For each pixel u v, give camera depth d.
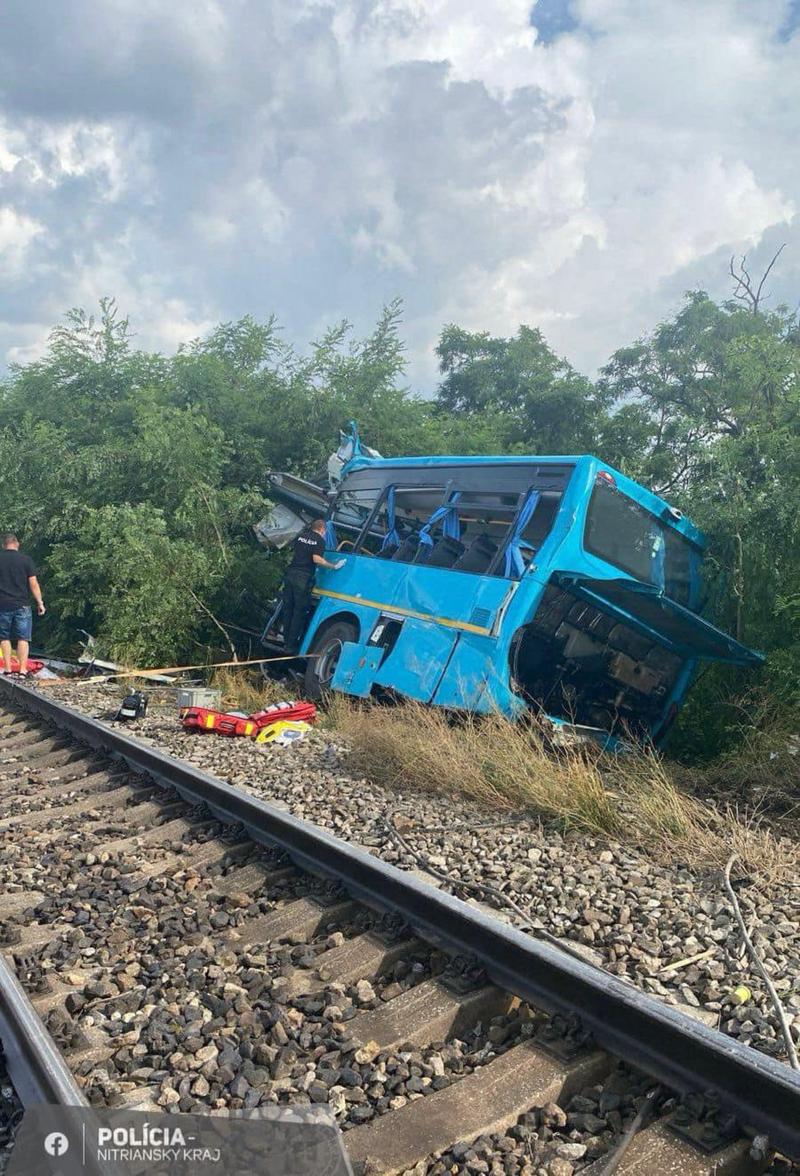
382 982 3.99
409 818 6.53
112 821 6.17
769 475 10.55
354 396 17.38
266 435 17.39
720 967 4.34
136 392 17.31
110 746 7.83
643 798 6.71
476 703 8.95
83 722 8.38
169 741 8.90
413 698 9.73
